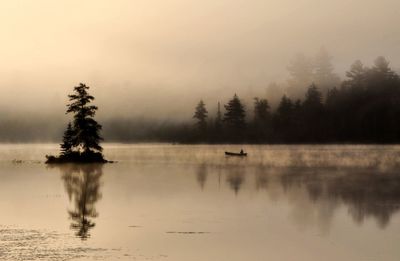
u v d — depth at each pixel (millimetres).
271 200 56406
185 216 46562
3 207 51156
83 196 59656
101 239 37344
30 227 41250
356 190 64875
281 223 43750
